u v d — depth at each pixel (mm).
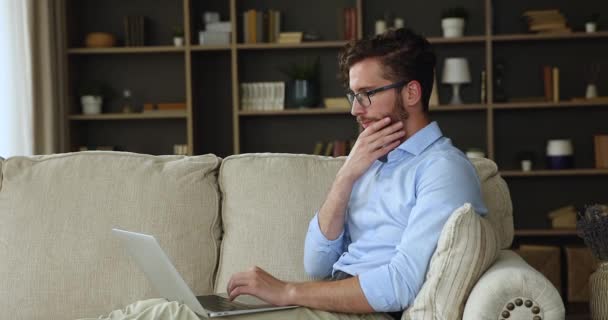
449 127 5578
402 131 2129
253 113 5391
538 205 5523
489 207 2352
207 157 2584
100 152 2568
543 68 5344
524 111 5508
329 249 2213
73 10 5539
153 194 2449
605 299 2486
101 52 5391
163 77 5688
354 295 1935
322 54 5617
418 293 1907
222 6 5656
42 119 4965
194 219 2447
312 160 2512
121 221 2416
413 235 1934
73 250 2389
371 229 2150
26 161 2557
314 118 5652
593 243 2516
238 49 5449
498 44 5488
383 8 5566
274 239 2381
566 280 5082
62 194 2461
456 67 5312
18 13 4824
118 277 2369
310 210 2406
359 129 5551
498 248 1913
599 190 5480
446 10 5391
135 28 5520
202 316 1917
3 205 2467
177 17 5672
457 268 1789
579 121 5484
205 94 5688
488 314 1717
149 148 5723
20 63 4836
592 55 5449
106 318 2016
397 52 2104
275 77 5633
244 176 2488
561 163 5258
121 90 5691
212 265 2436
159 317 1880
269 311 1961
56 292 2359
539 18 5277
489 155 5254
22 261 2385
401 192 2078
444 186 1964
